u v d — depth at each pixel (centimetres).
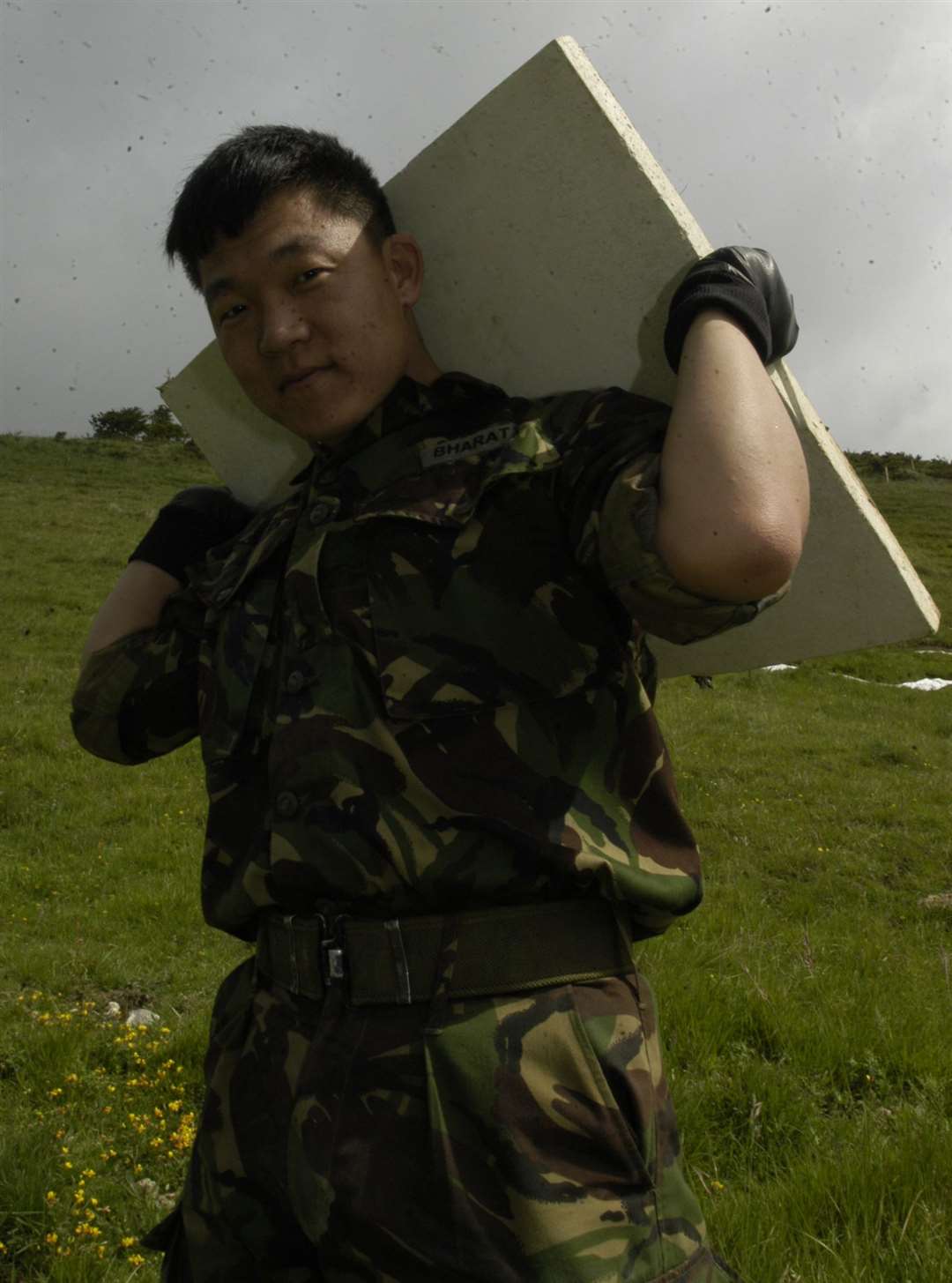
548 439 143
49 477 3559
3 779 1014
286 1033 143
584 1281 121
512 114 154
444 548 141
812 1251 306
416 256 163
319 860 138
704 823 1055
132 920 716
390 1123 129
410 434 153
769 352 136
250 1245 143
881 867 949
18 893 756
